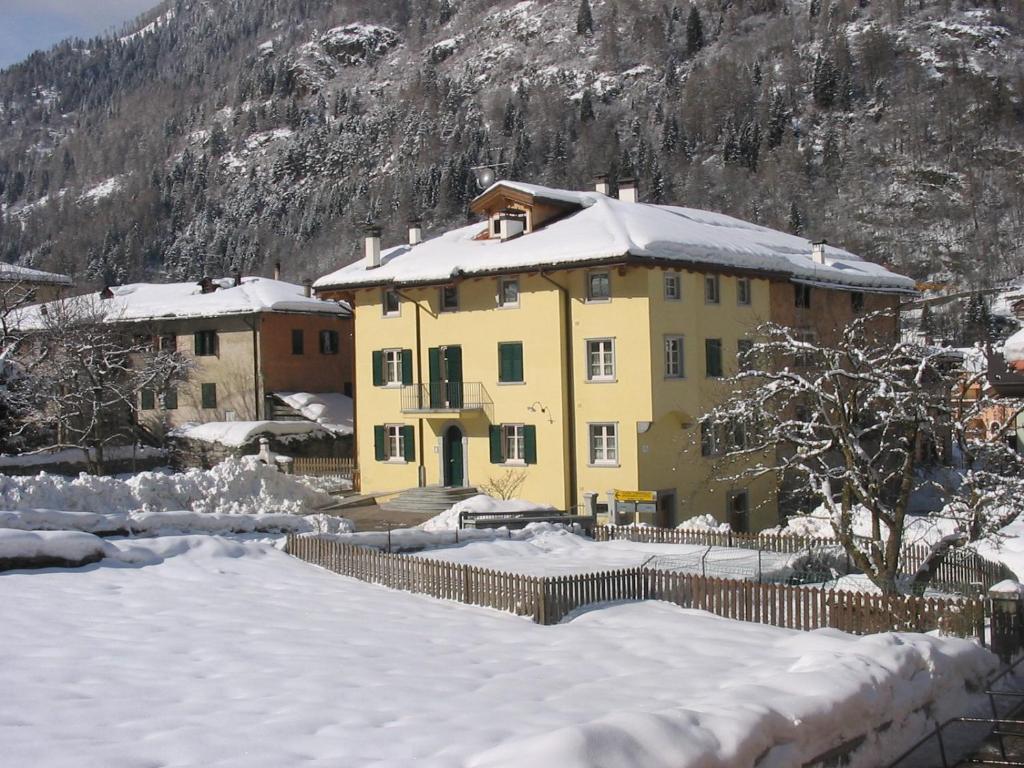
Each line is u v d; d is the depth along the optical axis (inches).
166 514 1172.5
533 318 1637.6
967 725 594.2
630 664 642.2
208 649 658.2
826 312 1913.1
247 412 2178.9
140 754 431.8
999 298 4456.2
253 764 419.8
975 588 924.6
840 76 7869.1
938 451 941.2
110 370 2073.1
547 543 1216.8
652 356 1542.8
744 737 425.4
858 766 507.2
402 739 456.1
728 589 833.5
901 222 6205.7
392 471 1814.7
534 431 1641.2
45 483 1259.2
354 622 778.2
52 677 567.8
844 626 765.9
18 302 2108.8
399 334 1803.6
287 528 1264.8
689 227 1715.1
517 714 504.4
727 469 1656.0
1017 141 6855.3
